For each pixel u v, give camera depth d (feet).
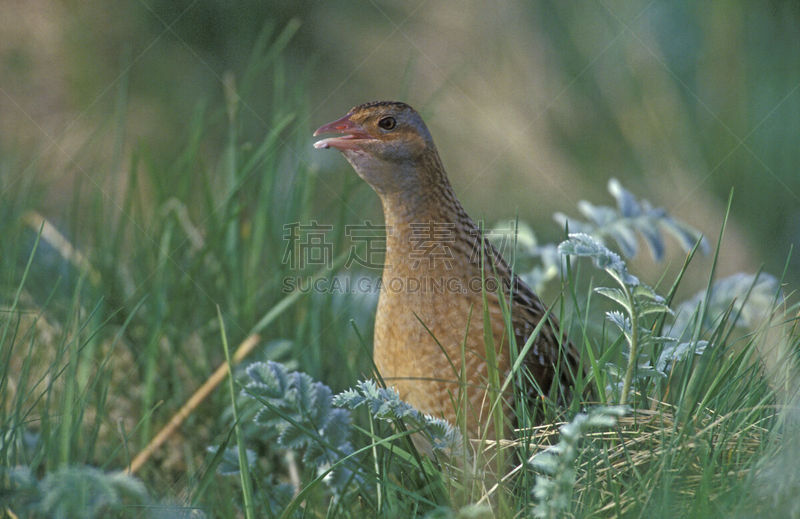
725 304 24.41
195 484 22.61
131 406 25.38
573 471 17.10
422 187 22.57
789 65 41.73
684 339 23.02
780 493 15.83
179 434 24.89
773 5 41.93
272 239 29.12
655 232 26.30
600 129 42.83
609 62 42.78
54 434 19.89
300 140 31.40
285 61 46.11
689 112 42.19
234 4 46.83
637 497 16.65
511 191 43.16
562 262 27.25
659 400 19.38
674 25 42.50
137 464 22.50
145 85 46.16
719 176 41.65
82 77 46.37
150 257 28.02
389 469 19.77
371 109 23.03
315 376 25.93
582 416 16.14
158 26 47.21
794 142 41.32
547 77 43.55
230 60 46.42
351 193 31.55
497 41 44.65
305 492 17.72
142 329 26.68
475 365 21.34
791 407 17.33
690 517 15.71
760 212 40.96
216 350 26.73
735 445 17.80
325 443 18.30
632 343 18.63
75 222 29.66
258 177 31.07
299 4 46.96
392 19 46.52
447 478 18.79
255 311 27.55
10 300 26.30
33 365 24.71
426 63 45.62
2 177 33.24
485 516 17.17
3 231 28.84
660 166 42.32
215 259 28.07
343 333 27.55
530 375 20.36
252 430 24.39
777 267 39.73
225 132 43.86
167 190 31.17
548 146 43.34
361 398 18.53
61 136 43.98
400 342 21.95
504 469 19.69
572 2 42.93
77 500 14.58
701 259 39.63
